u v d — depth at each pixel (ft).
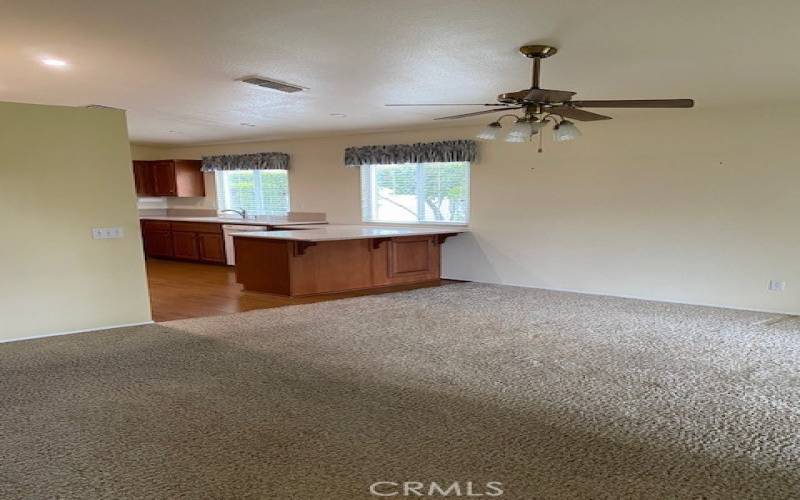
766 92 14.06
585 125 19.02
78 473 7.38
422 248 22.84
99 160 14.46
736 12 7.94
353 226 24.27
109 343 13.58
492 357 12.31
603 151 18.79
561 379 10.85
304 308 17.66
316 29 8.87
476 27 8.74
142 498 6.77
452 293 20.08
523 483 7.07
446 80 12.91
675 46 9.82
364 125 21.67
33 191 13.57
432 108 17.24
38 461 7.72
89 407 9.59
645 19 8.27
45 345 13.39
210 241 28.04
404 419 9.03
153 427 8.77
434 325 15.25
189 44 9.77
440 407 9.52
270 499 6.73
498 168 21.35
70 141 13.96
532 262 21.02
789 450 7.89
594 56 10.54
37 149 13.51
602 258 19.33
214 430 8.65
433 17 8.21
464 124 21.25
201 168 31.04
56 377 11.10
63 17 8.20
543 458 7.72
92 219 14.52
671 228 17.80
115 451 7.99
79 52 10.25
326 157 26.03
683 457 7.72
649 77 12.40
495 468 7.45
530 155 20.44
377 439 8.31
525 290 20.52
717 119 16.57
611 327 14.85
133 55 10.51
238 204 30.53
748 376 10.91
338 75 12.41
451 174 22.75
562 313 16.62
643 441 8.20
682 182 17.40
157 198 33.19
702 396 9.91
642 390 10.23
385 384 10.66
